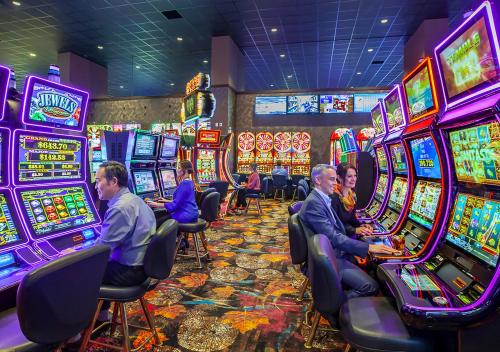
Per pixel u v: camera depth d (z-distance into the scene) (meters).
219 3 7.33
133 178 4.54
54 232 2.29
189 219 3.97
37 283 1.26
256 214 7.93
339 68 12.23
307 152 10.55
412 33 8.84
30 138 2.32
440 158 2.17
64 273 1.35
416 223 2.69
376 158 4.35
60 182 2.52
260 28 8.69
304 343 2.31
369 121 10.30
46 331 1.33
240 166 10.84
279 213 8.10
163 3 7.38
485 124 1.75
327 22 8.23
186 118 7.29
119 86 15.31
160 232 2.08
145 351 2.18
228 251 4.64
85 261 1.44
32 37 9.26
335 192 3.13
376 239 2.70
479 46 1.70
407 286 1.70
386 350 1.54
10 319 1.62
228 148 7.95
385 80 13.98
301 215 2.54
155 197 4.90
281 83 14.57
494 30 1.58
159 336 2.37
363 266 2.63
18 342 1.42
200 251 4.57
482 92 1.71
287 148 10.64
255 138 10.76
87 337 2.01
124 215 2.05
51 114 2.49
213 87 9.42
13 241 2.04
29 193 2.28
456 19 8.00
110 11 7.75
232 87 9.70
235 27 8.61
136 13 7.84
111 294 1.98
